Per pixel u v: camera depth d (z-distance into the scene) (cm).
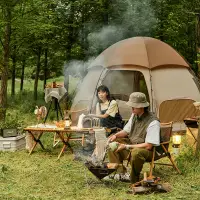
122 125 763
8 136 808
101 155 604
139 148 562
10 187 580
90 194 550
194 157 687
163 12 1427
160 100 948
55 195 548
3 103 1038
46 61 1625
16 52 1527
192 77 1012
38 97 1712
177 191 557
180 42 1465
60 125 762
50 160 729
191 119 780
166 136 611
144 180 551
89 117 763
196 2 1332
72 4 1353
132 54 997
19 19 1048
